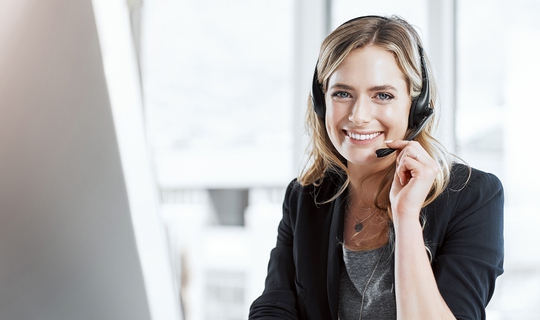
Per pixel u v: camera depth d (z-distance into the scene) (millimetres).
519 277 2404
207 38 3639
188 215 3502
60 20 540
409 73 837
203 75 3689
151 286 658
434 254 875
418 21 2529
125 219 621
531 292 2393
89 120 571
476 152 2455
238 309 3619
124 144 590
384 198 940
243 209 3891
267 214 3084
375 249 934
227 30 3600
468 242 859
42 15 542
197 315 3277
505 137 2455
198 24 3641
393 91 831
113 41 565
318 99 926
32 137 581
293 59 2834
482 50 2479
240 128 3689
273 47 3510
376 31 839
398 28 850
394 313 912
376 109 833
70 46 546
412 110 874
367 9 2703
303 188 1060
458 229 876
